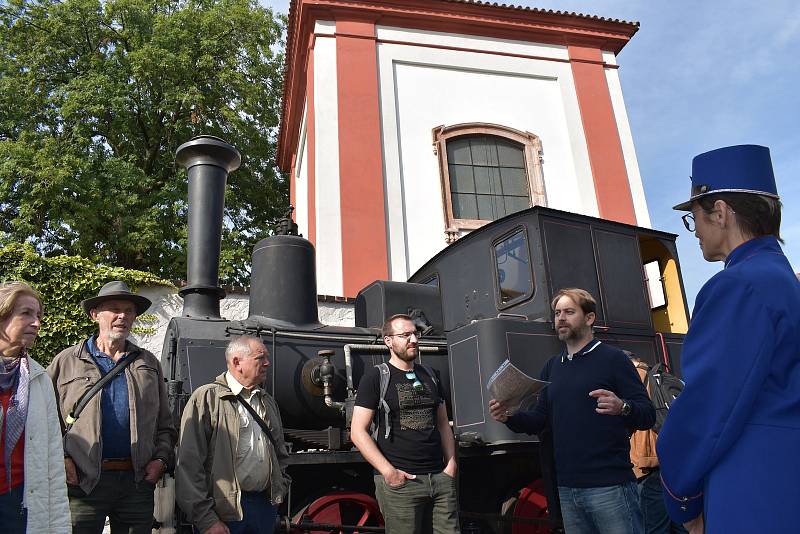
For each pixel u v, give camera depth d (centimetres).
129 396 346
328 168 1051
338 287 992
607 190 1190
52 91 1598
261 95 1675
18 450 277
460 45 1204
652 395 425
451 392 509
